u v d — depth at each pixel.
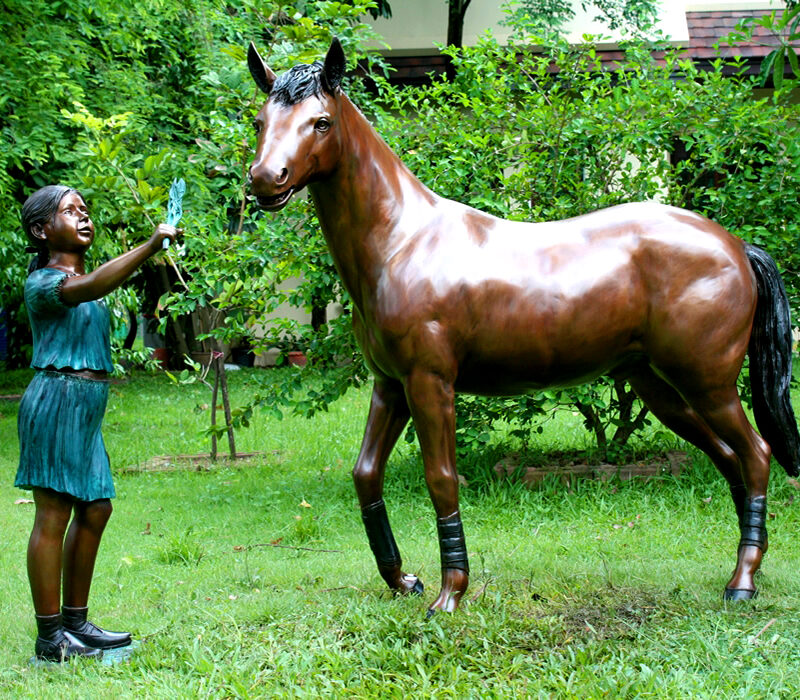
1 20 9.27
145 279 13.64
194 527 6.04
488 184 6.61
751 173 6.46
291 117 3.56
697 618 3.74
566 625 3.76
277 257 6.48
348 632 3.75
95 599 4.61
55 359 3.66
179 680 3.44
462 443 6.35
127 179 7.08
